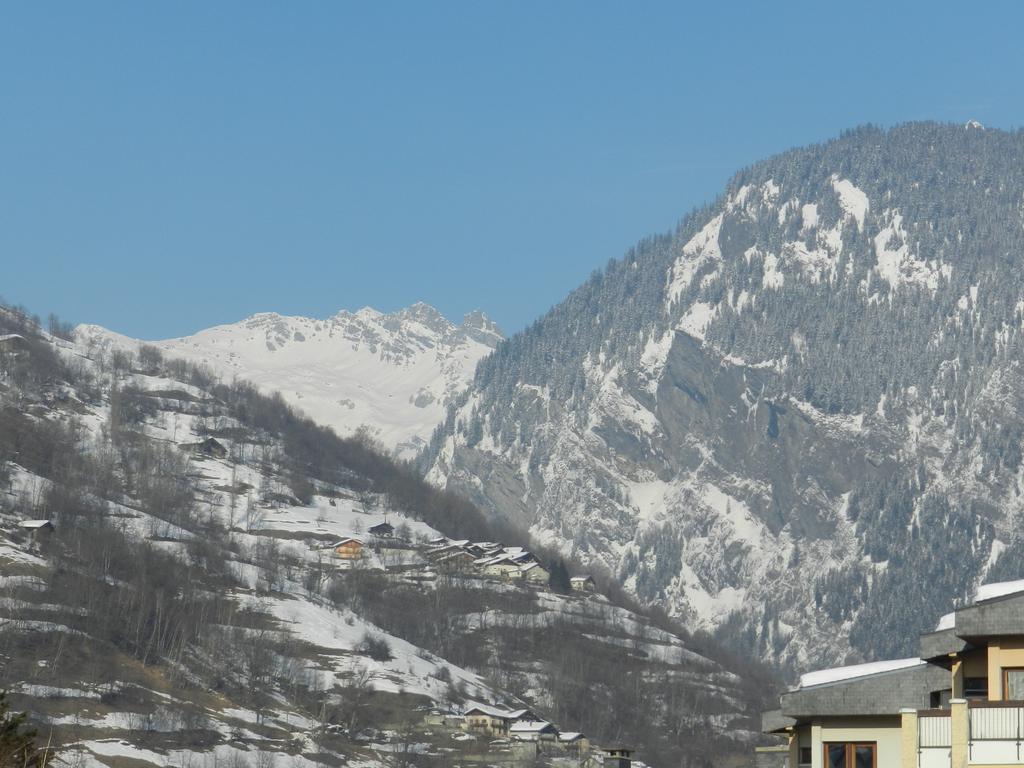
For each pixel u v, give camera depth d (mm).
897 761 80000
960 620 71375
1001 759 67875
